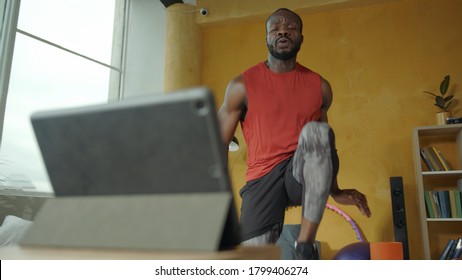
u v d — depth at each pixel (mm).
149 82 4680
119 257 465
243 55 4324
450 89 3639
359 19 4027
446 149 3518
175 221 491
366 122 3779
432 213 3135
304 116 1442
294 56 1561
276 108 1450
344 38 4027
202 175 498
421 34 3824
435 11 3836
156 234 491
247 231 1308
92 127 535
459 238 3088
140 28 4875
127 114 513
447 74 3684
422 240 3188
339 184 3709
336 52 4020
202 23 4367
